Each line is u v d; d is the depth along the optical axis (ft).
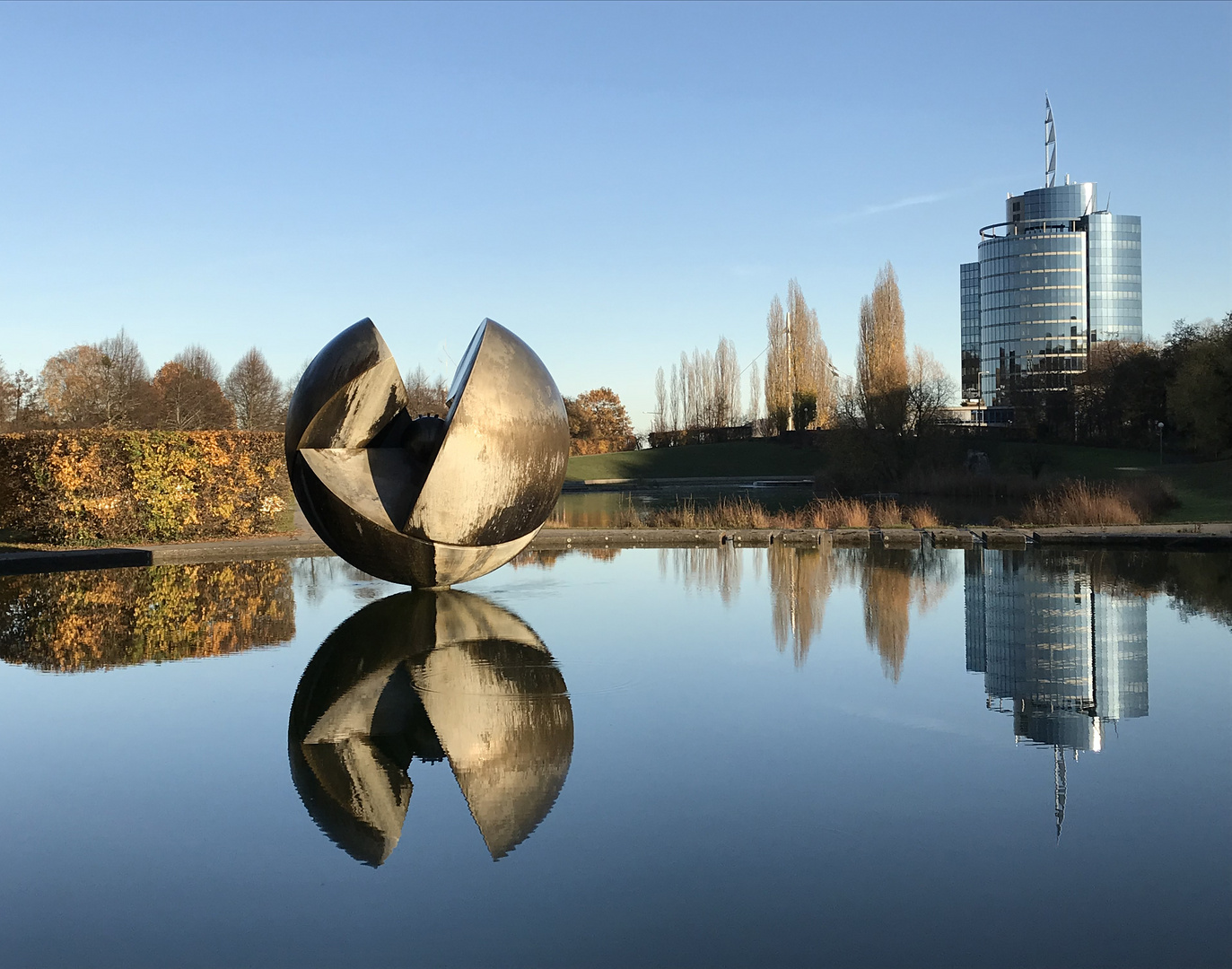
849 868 12.60
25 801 15.40
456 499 30.32
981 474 119.96
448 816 14.49
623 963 10.33
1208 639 26.81
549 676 22.85
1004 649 25.70
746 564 44.68
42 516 53.16
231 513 58.23
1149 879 12.23
